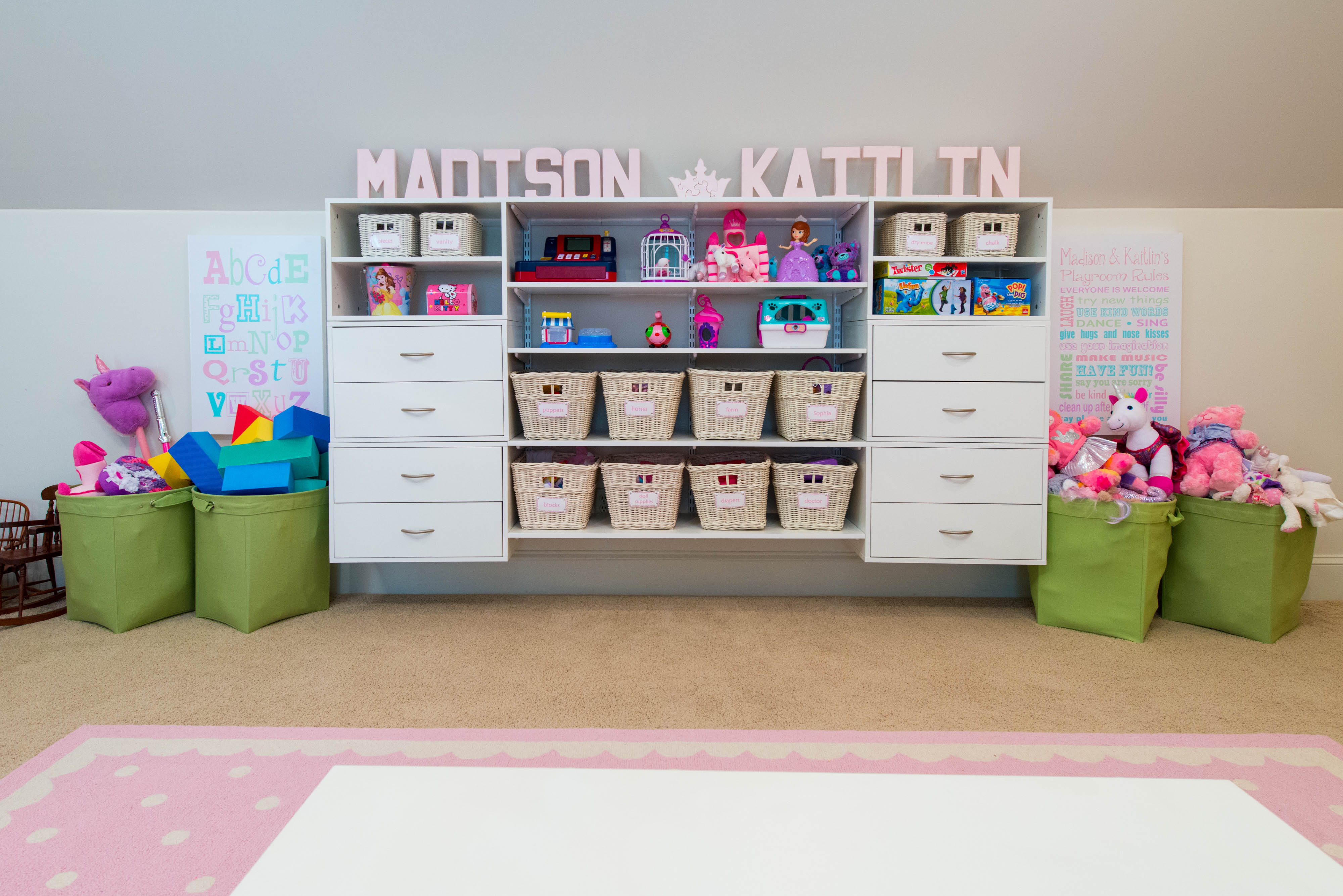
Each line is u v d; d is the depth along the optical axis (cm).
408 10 208
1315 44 214
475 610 253
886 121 236
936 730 169
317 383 264
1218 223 264
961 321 231
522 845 67
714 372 234
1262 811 73
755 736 166
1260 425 268
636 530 242
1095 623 231
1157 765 154
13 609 244
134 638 224
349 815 71
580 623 241
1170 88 226
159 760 154
